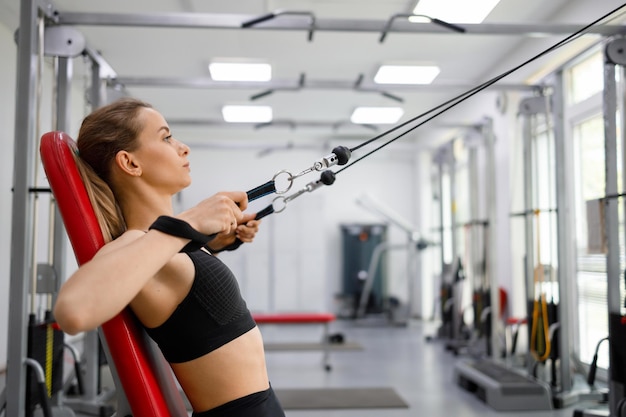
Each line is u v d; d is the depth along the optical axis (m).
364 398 4.06
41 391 2.57
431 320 9.05
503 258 6.00
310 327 8.27
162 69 5.73
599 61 4.65
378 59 5.34
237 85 4.48
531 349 4.12
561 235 4.04
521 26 3.34
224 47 5.13
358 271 9.25
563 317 4.03
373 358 5.80
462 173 7.96
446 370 5.15
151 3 4.16
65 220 0.91
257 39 4.92
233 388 0.97
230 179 9.09
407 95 6.38
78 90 5.84
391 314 8.98
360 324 8.45
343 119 7.88
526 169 4.31
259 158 9.14
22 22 2.69
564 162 4.06
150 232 0.83
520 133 5.76
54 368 3.07
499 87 4.35
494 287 5.05
